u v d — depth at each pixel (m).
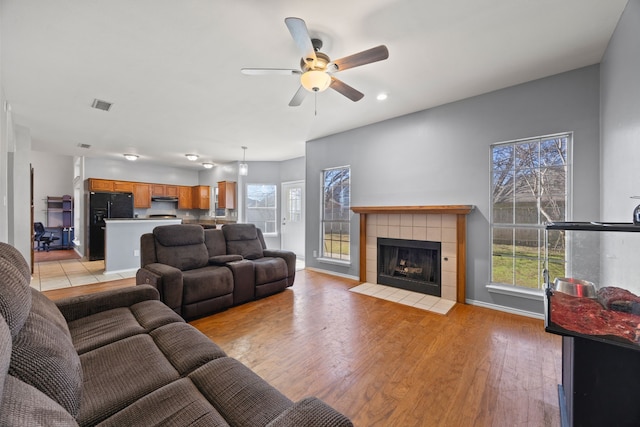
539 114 2.79
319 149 4.98
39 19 1.88
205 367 1.20
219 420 0.92
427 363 2.02
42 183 8.27
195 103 3.34
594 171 2.51
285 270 3.77
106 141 5.08
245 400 1.01
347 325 2.67
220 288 3.00
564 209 2.73
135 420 0.91
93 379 1.12
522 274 2.97
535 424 1.46
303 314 2.96
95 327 1.57
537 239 2.89
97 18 1.88
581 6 1.81
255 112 3.67
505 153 3.08
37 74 2.62
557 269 1.95
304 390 1.72
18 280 0.89
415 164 3.70
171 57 2.36
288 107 3.50
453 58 2.41
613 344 0.99
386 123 4.02
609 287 1.19
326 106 3.48
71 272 4.96
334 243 4.88
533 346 2.26
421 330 2.56
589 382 1.18
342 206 4.76
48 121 3.97
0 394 0.50
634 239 1.18
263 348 2.23
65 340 1.01
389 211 3.75
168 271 2.68
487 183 3.13
